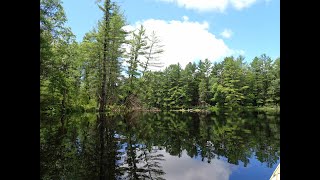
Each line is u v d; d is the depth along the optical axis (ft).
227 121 86.89
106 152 33.04
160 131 57.26
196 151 35.27
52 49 68.39
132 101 132.36
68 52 84.17
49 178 21.72
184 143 41.65
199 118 104.94
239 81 185.88
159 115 125.59
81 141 40.22
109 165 26.61
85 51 103.55
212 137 47.55
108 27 102.22
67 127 56.95
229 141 42.86
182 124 75.82
